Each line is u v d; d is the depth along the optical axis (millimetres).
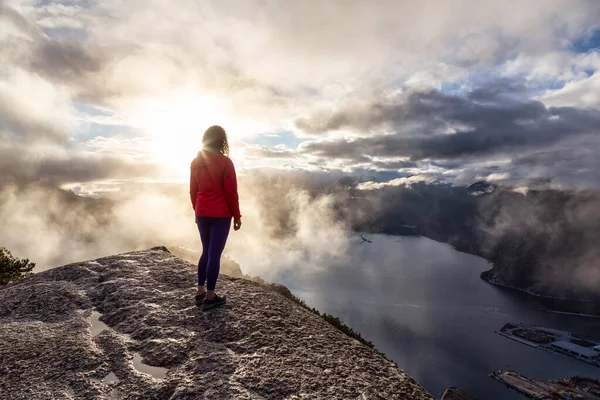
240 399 2646
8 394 2645
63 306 4312
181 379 2893
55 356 3191
